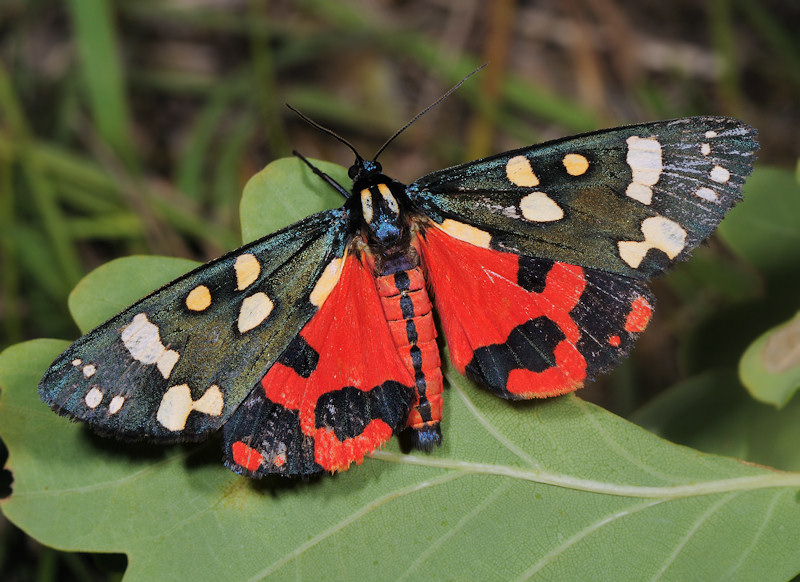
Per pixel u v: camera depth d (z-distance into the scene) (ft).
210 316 0.68
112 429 0.67
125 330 0.67
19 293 0.87
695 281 0.88
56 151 0.90
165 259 0.70
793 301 0.79
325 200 0.71
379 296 0.69
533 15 1.06
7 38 1.02
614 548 0.69
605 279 0.69
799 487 0.69
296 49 1.03
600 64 1.05
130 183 0.91
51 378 0.67
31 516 0.68
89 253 0.93
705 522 0.69
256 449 0.68
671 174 0.68
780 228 0.78
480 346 0.69
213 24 1.03
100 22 0.92
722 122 0.68
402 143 1.01
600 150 0.69
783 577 0.68
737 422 0.77
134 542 0.68
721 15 1.01
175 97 1.04
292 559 0.68
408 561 0.68
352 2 1.07
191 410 0.67
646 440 0.69
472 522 0.69
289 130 1.01
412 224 0.70
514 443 0.69
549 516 0.69
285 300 0.69
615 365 0.68
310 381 0.68
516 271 0.69
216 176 0.96
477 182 0.70
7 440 0.68
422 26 1.06
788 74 1.02
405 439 0.69
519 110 1.03
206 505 0.68
